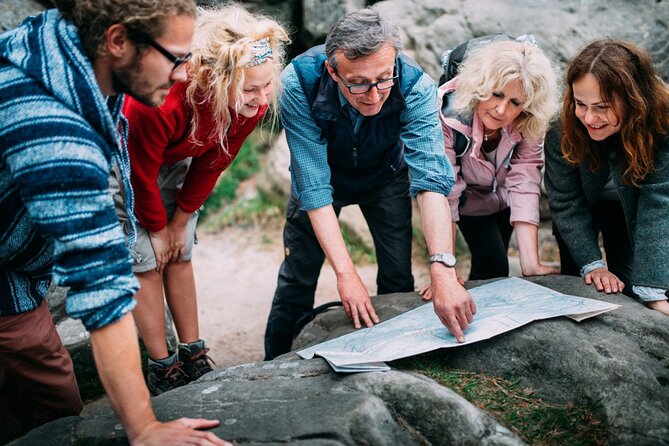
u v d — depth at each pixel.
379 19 2.19
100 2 1.50
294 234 2.94
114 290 1.55
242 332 4.05
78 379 3.04
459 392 1.99
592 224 2.69
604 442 1.84
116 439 1.85
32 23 1.61
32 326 2.06
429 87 2.45
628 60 2.23
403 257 2.95
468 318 2.15
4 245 1.81
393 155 2.76
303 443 1.67
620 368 1.97
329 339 2.37
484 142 2.69
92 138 1.53
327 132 2.52
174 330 3.44
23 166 1.48
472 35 4.19
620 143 2.39
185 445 1.64
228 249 5.04
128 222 2.12
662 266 2.34
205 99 2.19
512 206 2.76
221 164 2.47
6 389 2.19
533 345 2.08
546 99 2.42
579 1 3.99
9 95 1.50
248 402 1.93
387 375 1.93
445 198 2.44
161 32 1.53
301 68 2.44
